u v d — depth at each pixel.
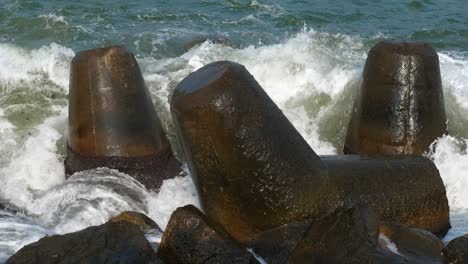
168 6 16.75
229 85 7.09
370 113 9.56
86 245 6.62
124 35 14.62
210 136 7.11
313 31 15.19
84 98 9.13
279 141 7.18
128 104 9.16
